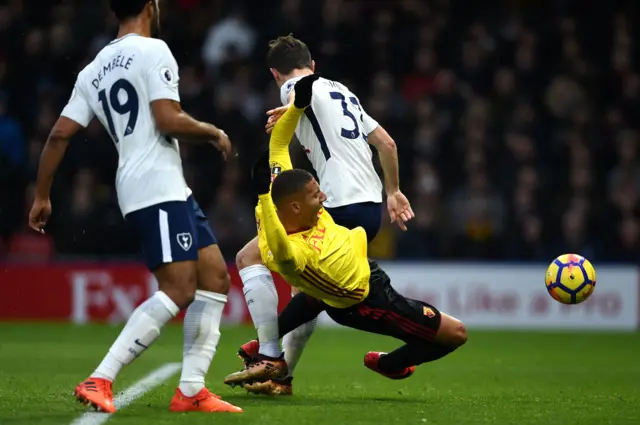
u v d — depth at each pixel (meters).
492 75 50.41
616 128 49.09
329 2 50.59
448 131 47.53
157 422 14.05
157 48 15.05
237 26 49.34
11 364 25.69
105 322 42.62
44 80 47.34
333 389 20.31
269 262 17.19
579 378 24.19
